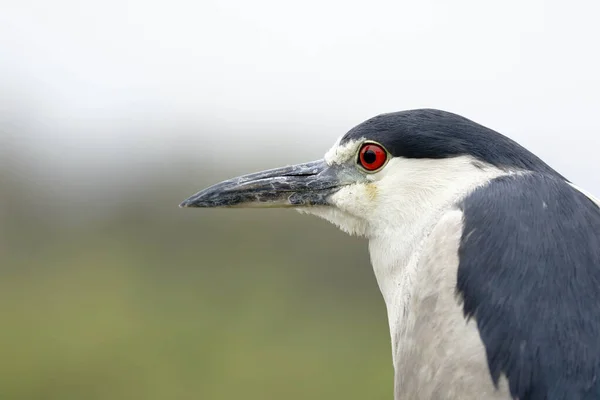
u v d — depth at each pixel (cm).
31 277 1894
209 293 1767
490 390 457
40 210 2217
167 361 1504
